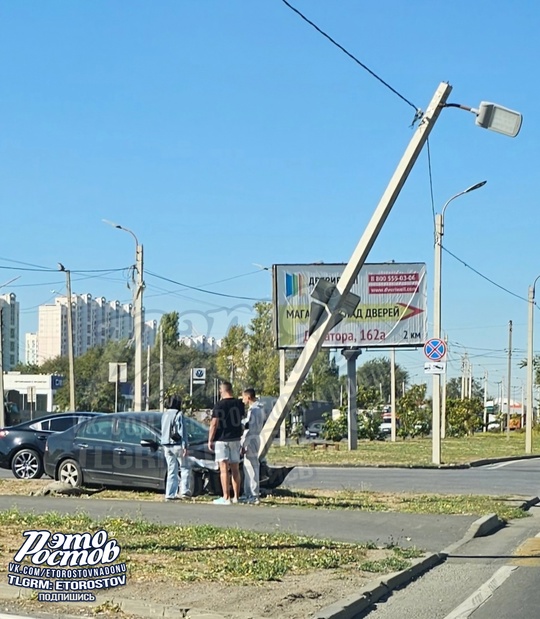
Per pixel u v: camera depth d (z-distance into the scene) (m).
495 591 9.34
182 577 9.17
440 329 27.91
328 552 10.69
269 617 7.82
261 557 10.22
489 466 29.17
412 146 15.81
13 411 50.53
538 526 14.02
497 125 15.16
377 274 38.50
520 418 97.94
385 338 38.34
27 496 15.81
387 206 16.12
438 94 15.46
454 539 12.30
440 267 28.00
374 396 53.25
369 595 8.77
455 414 63.31
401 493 18.12
